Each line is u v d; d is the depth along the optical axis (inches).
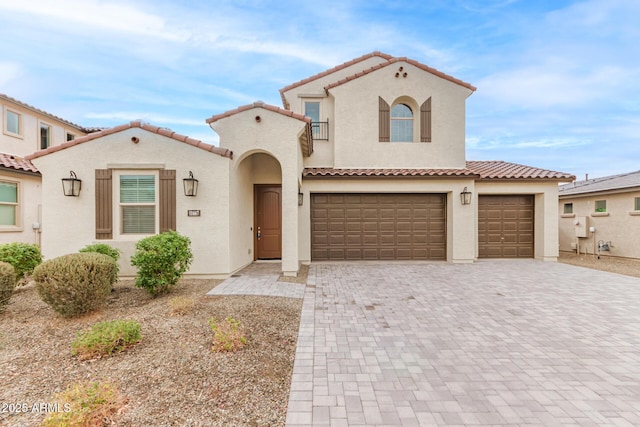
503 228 483.2
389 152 475.8
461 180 445.1
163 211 319.6
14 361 146.8
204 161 323.6
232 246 337.7
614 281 333.4
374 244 458.3
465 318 219.1
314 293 281.9
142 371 137.8
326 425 107.7
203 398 120.6
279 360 153.5
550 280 337.4
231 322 177.5
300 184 414.6
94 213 314.0
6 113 494.9
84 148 314.0
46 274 191.0
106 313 209.9
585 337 186.7
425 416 113.2
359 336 186.9
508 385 134.6
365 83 476.4
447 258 456.4
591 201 556.4
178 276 263.9
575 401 123.3
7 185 438.9
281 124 342.3
